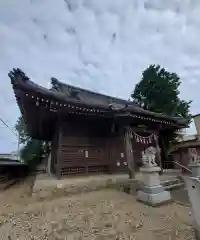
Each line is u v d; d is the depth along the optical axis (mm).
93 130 9641
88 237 3443
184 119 11898
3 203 6102
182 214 4664
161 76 18609
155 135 11609
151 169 5977
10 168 14148
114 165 9758
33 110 8359
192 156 13852
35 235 3549
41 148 25031
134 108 8750
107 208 5121
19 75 6000
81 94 15500
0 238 3463
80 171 8734
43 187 6562
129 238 3387
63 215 4582
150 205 5457
